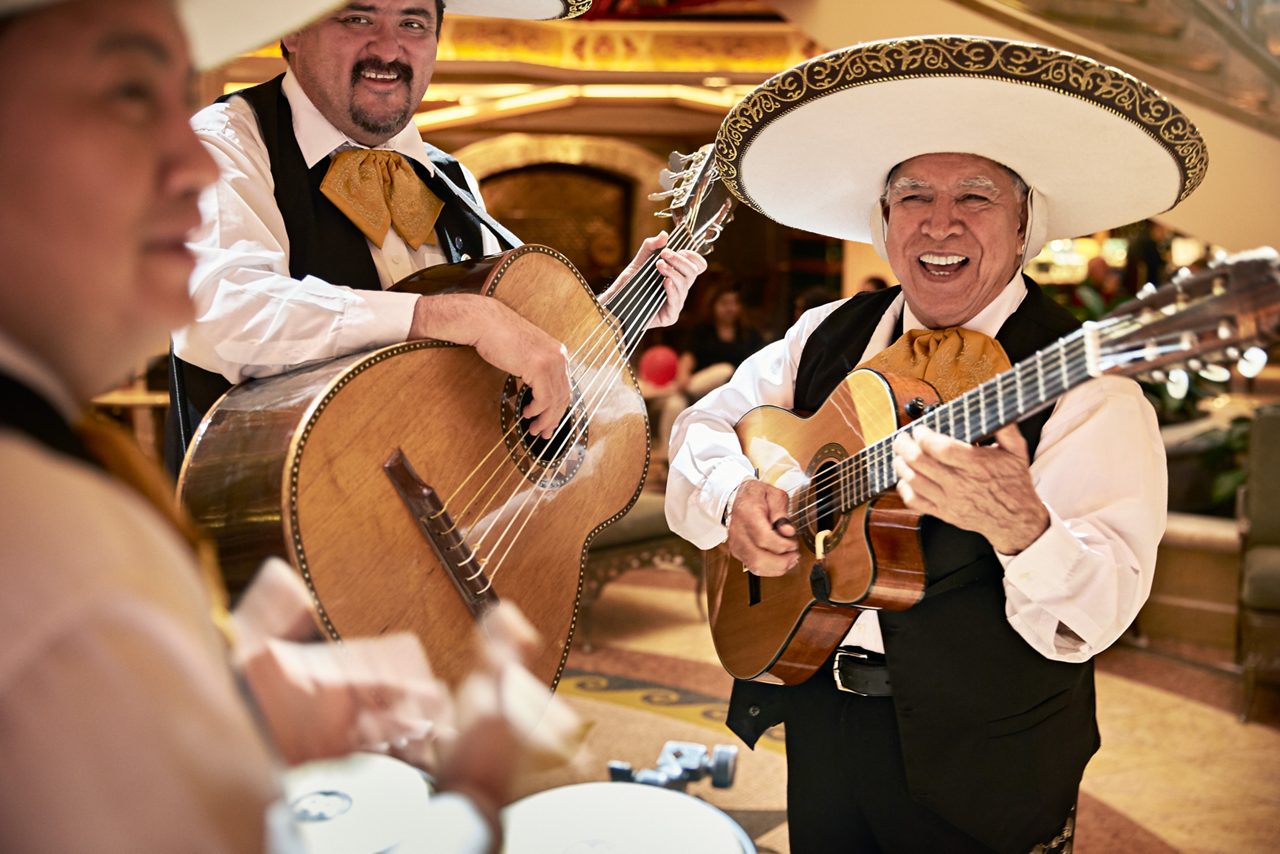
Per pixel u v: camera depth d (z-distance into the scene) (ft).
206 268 5.97
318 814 3.99
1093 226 6.47
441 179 7.38
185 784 1.78
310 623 4.99
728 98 34.86
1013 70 5.15
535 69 32.24
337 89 6.64
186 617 1.91
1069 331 5.85
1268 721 14.49
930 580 5.49
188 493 5.36
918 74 5.30
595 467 6.61
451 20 31.45
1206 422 21.47
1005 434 4.77
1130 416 5.36
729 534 6.25
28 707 1.70
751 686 6.49
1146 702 15.17
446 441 5.70
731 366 27.76
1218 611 17.35
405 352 5.60
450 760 2.77
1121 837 11.15
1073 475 5.31
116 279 2.16
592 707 14.16
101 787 1.72
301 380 5.56
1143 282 32.09
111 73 2.12
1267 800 12.03
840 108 5.73
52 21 2.07
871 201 6.82
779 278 40.98
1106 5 18.54
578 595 6.46
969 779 5.48
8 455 1.85
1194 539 17.46
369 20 6.58
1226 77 18.60
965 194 5.84
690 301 34.22
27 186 2.08
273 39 3.42
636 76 32.65
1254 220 18.80
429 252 7.19
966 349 5.74
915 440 4.90
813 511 5.98
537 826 4.59
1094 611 5.01
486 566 5.86
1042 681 5.49
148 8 2.18
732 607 6.61
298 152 6.70
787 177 6.66
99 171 2.10
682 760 9.86
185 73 2.29
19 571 1.73
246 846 1.88
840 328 6.66
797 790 6.27
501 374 6.05
